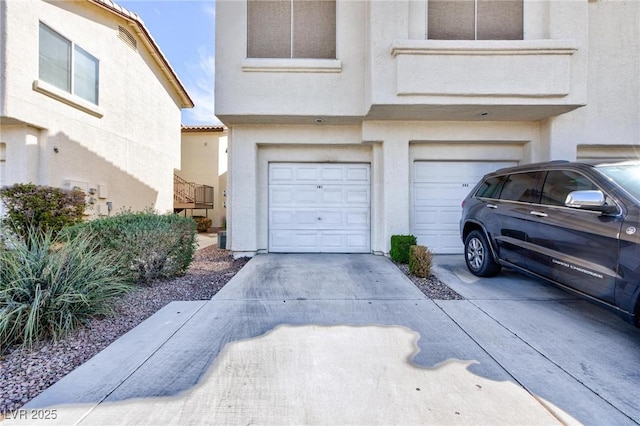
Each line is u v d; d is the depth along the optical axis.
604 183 4.01
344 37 7.72
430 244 8.59
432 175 8.58
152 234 5.59
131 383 2.84
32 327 3.35
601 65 7.66
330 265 7.37
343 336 3.79
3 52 7.76
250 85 7.66
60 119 9.41
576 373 3.05
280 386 2.82
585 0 6.77
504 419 2.45
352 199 8.87
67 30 9.64
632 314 3.47
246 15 7.75
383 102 6.84
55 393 2.69
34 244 4.11
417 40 6.63
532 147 8.12
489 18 7.24
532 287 5.72
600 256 3.82
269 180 8.84
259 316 4.38
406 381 2.91
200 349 3.45
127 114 12.54
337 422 2.41
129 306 4.68
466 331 3.94
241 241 8.43
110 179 11.59
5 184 8.62
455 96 6.82
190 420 2.42
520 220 5.21
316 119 8.01
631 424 2.40
